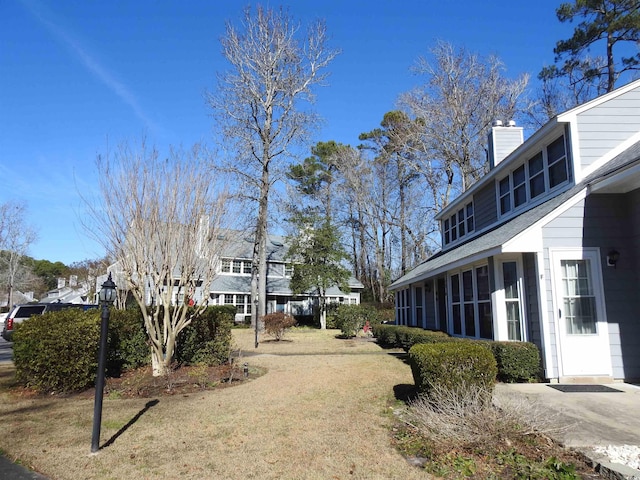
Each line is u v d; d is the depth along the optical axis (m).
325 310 27.81
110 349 8.82
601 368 7.70
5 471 4.09
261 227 23.53
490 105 25.53
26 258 53.34
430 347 6.19
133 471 4.07
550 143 9.76
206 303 9.59
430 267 14.56
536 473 3.77
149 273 8.88
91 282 32.19
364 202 35.00
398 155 32.19
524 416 4.65
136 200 8.58
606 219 8.09
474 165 26.08
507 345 7.81
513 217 11.56
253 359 12.03
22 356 7.80
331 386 7.93
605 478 3.69
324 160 37.28
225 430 5.29
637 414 5.33
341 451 4.52
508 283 9.02
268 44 23.02
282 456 4.41
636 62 21.33
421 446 4.57
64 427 5.50
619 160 8.09
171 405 6.61
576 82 23.89
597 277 7.93
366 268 40.16
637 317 7.79
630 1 20.09
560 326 7.82
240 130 23.00
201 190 9.26
